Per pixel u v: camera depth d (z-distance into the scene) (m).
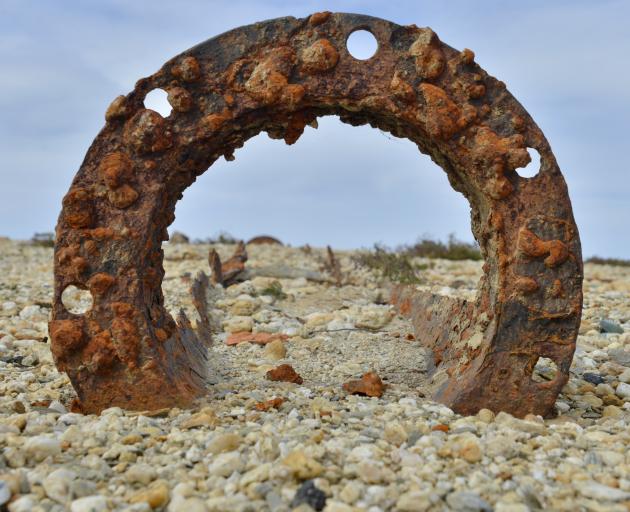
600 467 3.09
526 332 3.88
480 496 2.79
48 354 5.55
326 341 6.34
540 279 3.88
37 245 20.70
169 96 3.91
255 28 3.99
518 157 3.86
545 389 3.88
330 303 9.27
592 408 4.31
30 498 2.77
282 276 11.25
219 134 3.99
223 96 3.96
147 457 3.18
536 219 3.89
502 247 3.90
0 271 12.80
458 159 3.97
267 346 5.82
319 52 3.91
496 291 3.90
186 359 4.43
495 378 3.88
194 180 4.19
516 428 3.53
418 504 2.68
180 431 3.45
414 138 4.27
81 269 3.82
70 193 3.82
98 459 3.10
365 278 11.66
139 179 3.91
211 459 3.12
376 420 3.64
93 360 3.79
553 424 3.81
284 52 3.96
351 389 4.32
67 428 3.47
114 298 3.84
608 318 7.84
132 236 3.86
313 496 2.73
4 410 3.95
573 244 3.88
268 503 2.73
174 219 4.17
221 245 18.70
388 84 3.95
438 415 3.78
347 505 2.68
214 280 10.02
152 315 4.01
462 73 3.96
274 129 4.23
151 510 2.73
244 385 4.54
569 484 2.91
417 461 3.06
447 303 5.65
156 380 3.84
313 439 3.23
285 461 2.93
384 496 2.76
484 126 3.93
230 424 3.61
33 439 3.19
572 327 3.88
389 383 4.72
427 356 5.32
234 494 2.82
